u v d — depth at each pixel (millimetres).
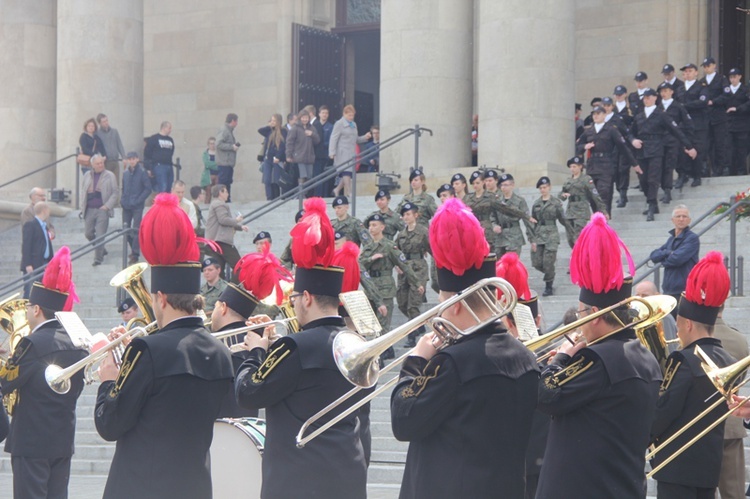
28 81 74625
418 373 15086
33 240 53719
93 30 70250
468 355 14727
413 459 15156
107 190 58562
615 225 48719
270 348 17594
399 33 62188
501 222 45281
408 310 43250
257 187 79312
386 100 62406
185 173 81438
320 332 17766
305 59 78125
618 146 48812
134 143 71312
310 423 16750
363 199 58188
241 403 17609
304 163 60625
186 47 81750
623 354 16609
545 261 44969
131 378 16938
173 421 17078
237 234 58281
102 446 39719
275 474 17484
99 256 57781
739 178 50875
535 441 23594
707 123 52594
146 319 20000
